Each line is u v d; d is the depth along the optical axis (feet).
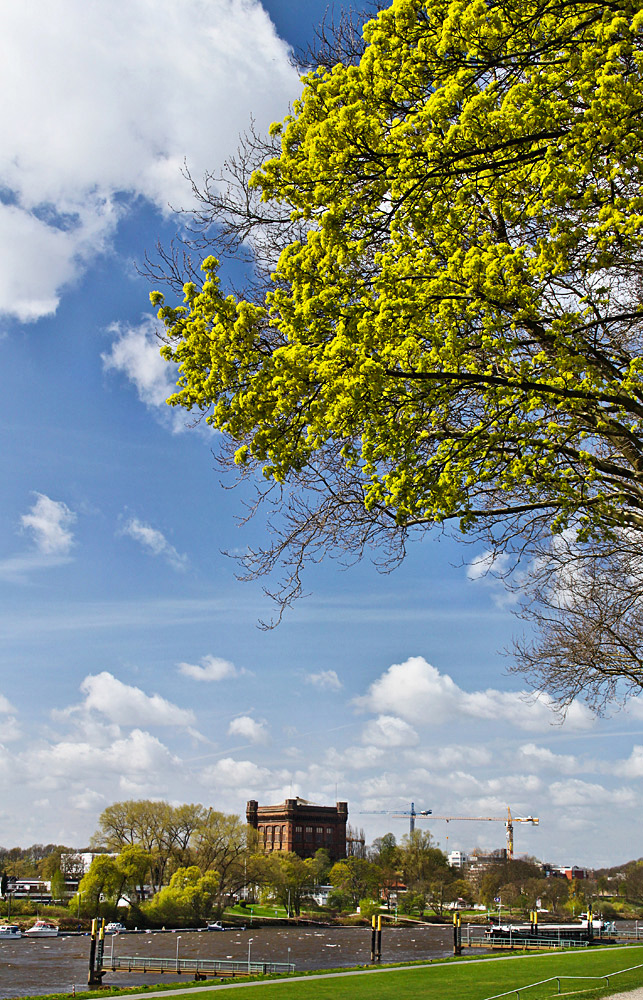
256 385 25.88
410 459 28.22
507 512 35.09
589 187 23.82
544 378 28.25
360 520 37.42
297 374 25.20
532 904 392.47
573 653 61.05
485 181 26.99
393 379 26.32
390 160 25.63
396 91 25.59
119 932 258.37
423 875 399.44
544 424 29.50
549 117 22.85
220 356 26.00
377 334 24.49
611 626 59.62
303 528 37.22
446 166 24.40
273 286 34.40
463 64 23.85
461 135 23.57
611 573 57.21
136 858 276.62
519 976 99.71
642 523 34.73
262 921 329.11
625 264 29.81
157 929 271.69
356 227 27.07
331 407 25.12
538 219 26.73
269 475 27.86
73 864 371.56
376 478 31.09
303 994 84.74
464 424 33.73
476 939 230.27
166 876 313.94
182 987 95.09
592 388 27.04
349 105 24.61
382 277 25.85
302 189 27.96
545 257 24.27
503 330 27.07
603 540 34.04
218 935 254.88
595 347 31.17
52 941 227.20
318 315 25.94
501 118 23.03
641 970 97.09
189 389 27.61
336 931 284.41
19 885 387.34
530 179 24.41
